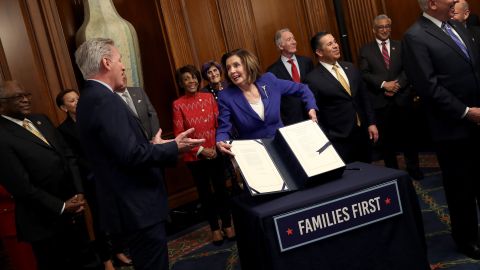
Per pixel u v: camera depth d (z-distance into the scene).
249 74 2.62
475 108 2.51
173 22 5.12
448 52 2.55
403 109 4.54
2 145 2.78
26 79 4.19
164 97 5.11
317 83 3.50
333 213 2.00
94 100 1.98
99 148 2.03
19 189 2.79
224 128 2.60
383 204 2.07
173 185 5.11
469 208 2.73
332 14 6.02
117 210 2.04
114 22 4.38
